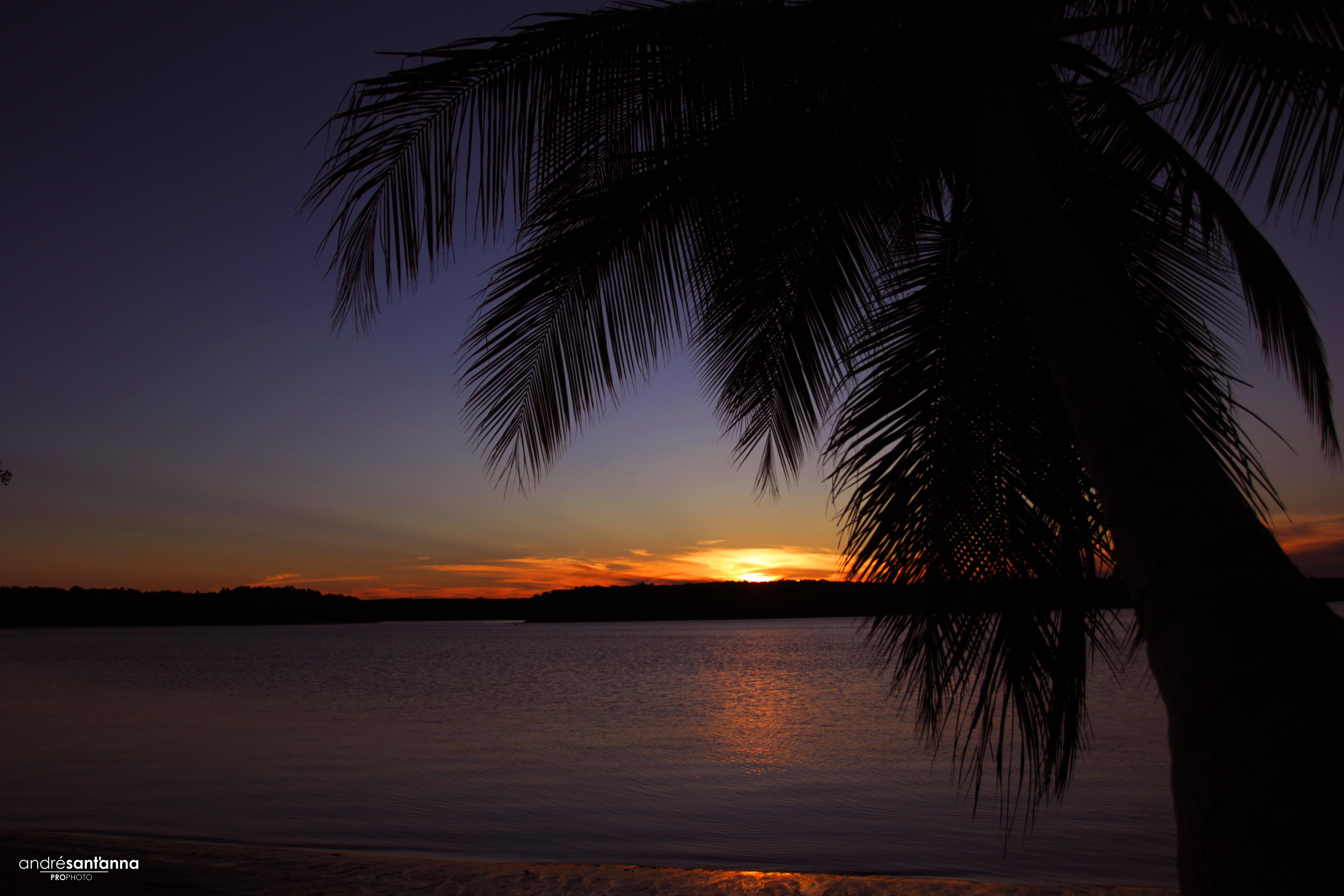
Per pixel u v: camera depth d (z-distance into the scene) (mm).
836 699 24734
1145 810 9570
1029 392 3779
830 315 4410
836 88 3930
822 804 10234
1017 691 3584
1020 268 2629
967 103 3445
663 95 3816
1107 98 4125
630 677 34969
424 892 5805
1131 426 1997
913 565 3809
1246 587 1604
